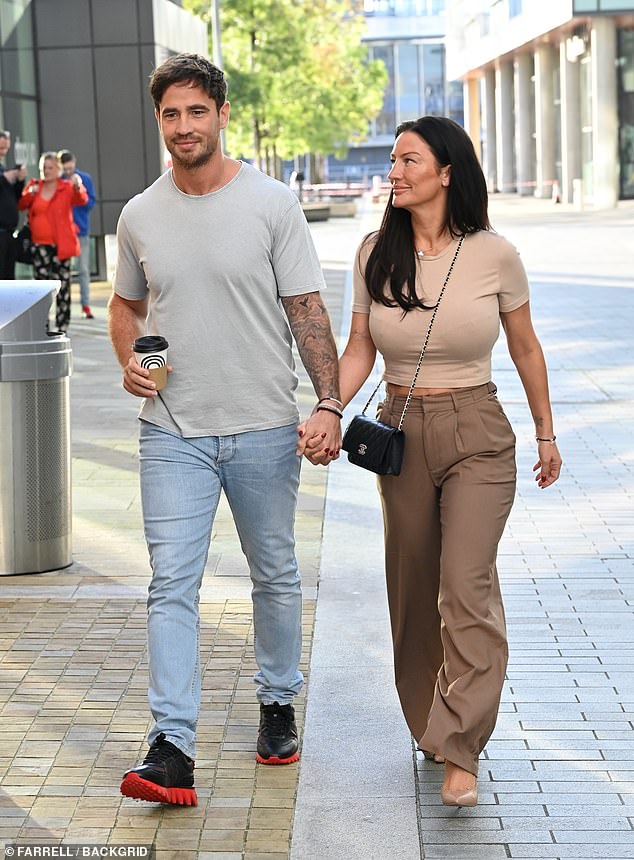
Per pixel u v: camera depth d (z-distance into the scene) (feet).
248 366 13.30
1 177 48.78
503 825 12.55
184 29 76.54
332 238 103.91
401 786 13.41
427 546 13.52
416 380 13.21
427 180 12.92
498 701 12.50
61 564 21.03
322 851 12.06
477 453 13.09
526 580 20.17
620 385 37.06
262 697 14.10
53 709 15.35
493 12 192.65
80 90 68.08
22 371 20.21
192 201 13.09
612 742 14.39
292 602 13.93
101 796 13.17
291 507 13.79
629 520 23.61
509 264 13.20
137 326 14.11
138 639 17.72
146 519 13.37
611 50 135.54
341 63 165.99
